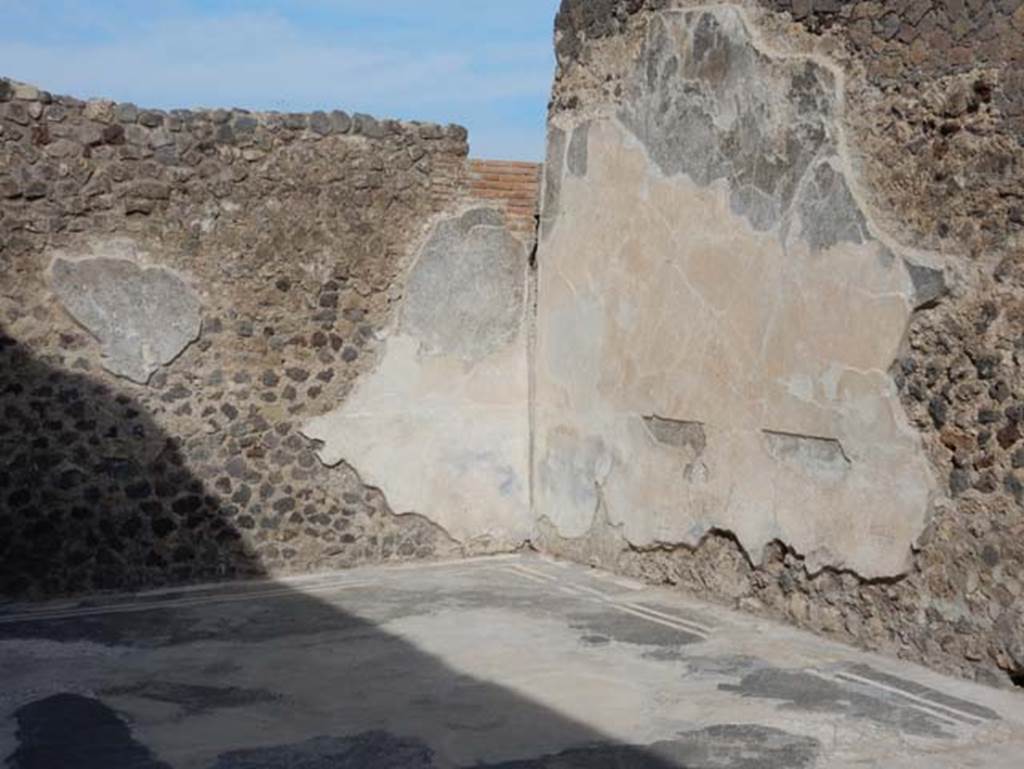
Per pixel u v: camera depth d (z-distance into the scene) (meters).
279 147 7.57
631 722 4.69
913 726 4.60
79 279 7.09
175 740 4.57
